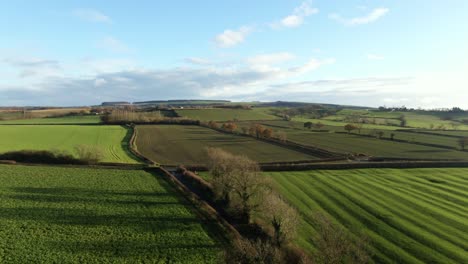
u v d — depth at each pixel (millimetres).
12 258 32188
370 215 47375
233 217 46156
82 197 51125
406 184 64188
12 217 41906
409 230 42281
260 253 26734
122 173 67625
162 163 81812
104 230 39688
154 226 41531
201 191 57906
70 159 75750
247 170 46344
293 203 51781
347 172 73812
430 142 126000
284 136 126625
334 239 29281
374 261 34969
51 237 37094
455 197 55875
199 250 35875
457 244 38625
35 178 60625
